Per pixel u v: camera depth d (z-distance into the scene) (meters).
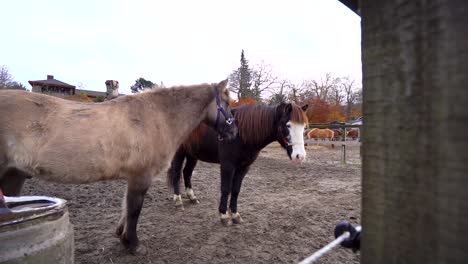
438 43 0.42
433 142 0.43
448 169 0.41
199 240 3.12
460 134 0.39
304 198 4.90
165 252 2.83
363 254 0.61
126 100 2.82
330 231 3.39
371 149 0.58
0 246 1.38
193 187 5.76
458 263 0.40
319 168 8.41
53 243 1.59
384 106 0.54
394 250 0.53
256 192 5.36
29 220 1.50
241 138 3.45
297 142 3.38
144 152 2.70
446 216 0.41
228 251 2.86
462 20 0.38
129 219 2.75
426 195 0.45
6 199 1.86
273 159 10.73
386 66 0.53
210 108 3.33
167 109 3.02
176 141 3.12
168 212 4.11
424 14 0.45
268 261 2.66
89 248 2.85
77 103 2.61
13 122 2.23
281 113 3.47
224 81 3.40
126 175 2.68
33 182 5.61
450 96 0.40
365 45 0.59
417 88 0.46
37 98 2.39
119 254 2.75
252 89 31.95
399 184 0.51
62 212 1.75
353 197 4.96
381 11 0.54
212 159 4.00
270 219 3.80
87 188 5.35
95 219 3.73
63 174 2.36
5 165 2.27
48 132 2.30
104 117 2.54
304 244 3.03
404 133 0.50
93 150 2.41
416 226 0.48
